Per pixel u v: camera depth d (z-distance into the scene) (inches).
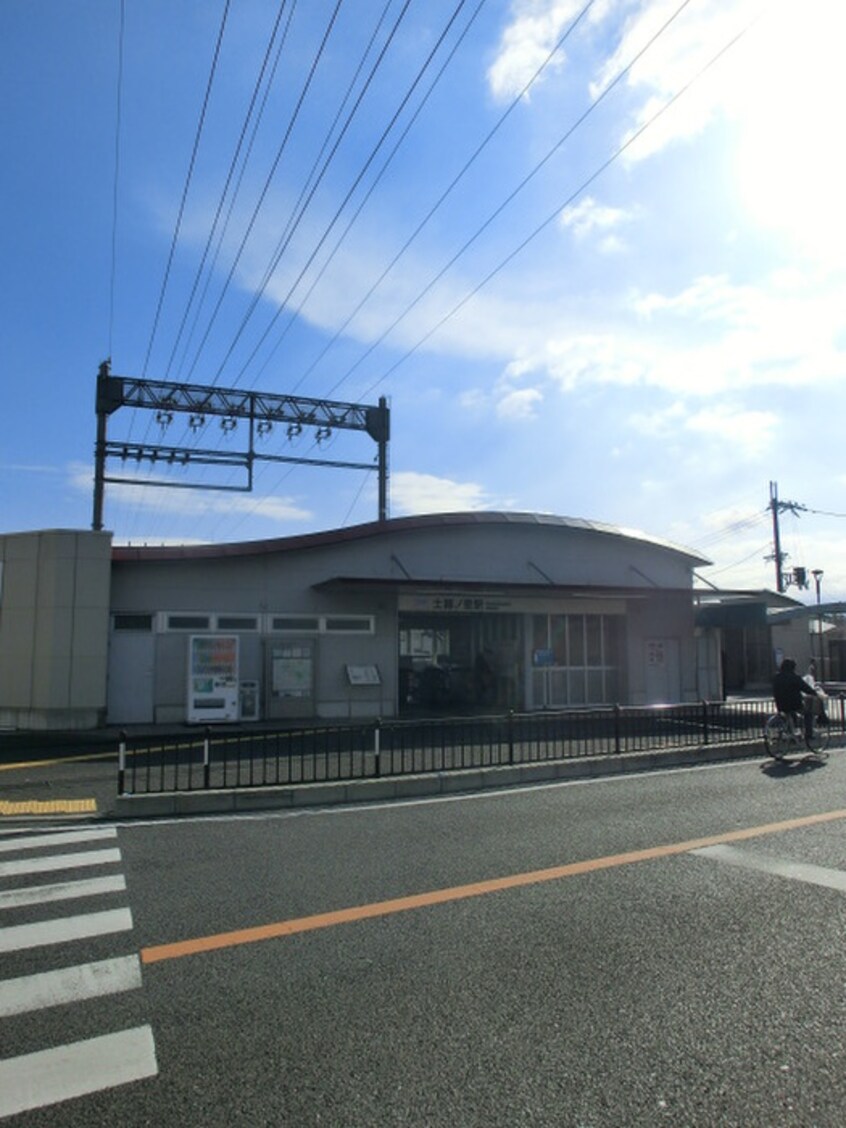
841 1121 117.4
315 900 223.5
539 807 354.0
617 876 241.4
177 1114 121.3
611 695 920.3
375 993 162.6
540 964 175.8
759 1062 134.0
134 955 185.2
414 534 829.8
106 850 289.1
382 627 804.0
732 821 316.8
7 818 351.9
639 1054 136.9
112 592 711.7
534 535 886.4
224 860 271.0
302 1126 117.6
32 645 674.8
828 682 1178.6
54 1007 158.4
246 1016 153.3
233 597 750.5
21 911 218.4
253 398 956.0
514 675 874.1
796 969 171.8
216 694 707.4
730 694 1202.6
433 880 240.7
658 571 954.7
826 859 259.1
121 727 687.1
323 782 393.4
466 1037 143.6
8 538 694.5
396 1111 121.0
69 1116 121.1
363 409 1019.9
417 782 399.9
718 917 204.5
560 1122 117.7
